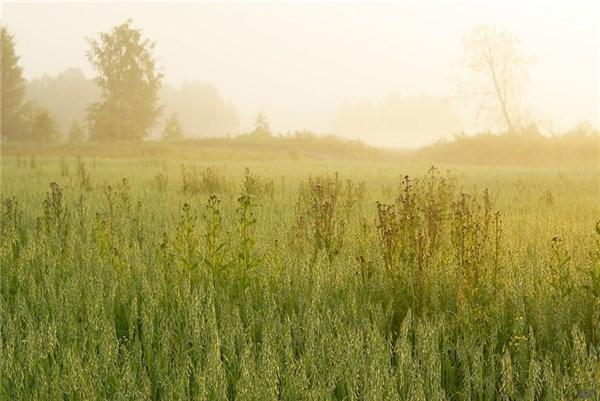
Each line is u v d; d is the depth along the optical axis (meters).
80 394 3.43
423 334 4.07
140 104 71.25
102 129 70.50
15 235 7.32
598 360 3.82
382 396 3.35
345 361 3.74
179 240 6.17
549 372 3.59
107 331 4.16
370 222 8.79
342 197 12.29
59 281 5.65
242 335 4.23
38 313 4.87
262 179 18.25
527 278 5.36
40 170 21.58
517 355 4.06
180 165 28.48
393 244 5.82
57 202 8.53
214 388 3.45
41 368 3.64
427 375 3.60
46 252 6.64
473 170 25.83
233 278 5.68
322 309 4.78
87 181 15.27
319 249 6.89
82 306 5.00
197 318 4.32
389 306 4.86
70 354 3.73
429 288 5.31
